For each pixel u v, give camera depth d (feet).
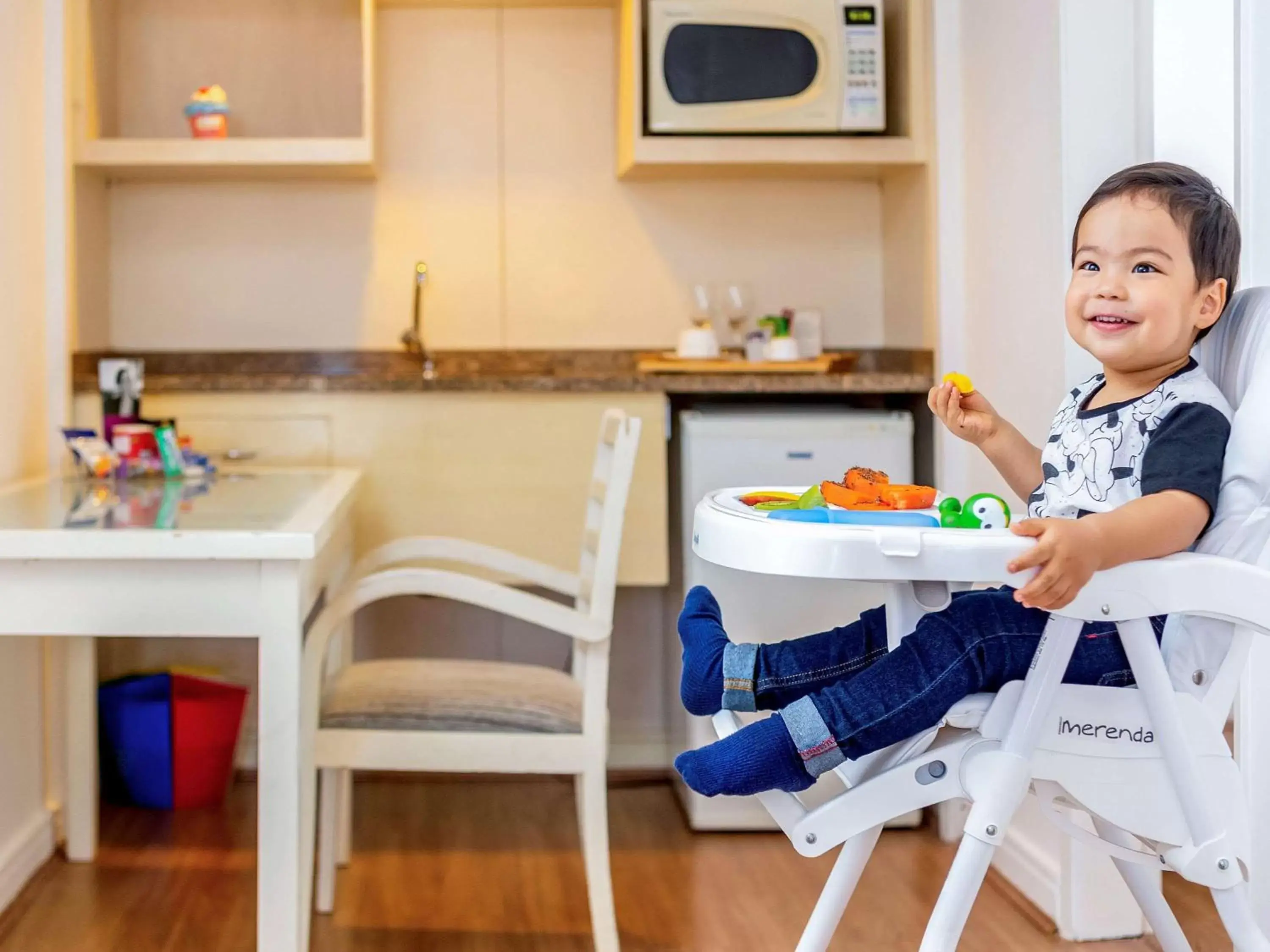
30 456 8.36
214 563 5.25
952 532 3.85
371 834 8.77
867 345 10.53
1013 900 7.63
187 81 10.09
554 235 10.41
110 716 9.16
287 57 10.16
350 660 7.65
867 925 7.22
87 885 7.70
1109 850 4.40
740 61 9.11
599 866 6.36
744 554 4.03
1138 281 4.31
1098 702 4.13
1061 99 6.93
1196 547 4.21
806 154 9.21
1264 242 6.34
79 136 9.00
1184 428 4.25
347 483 7.56
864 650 4.69
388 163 10.28
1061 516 4.66
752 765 4.16
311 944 6.90
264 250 10.25
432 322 10.36
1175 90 6.68
